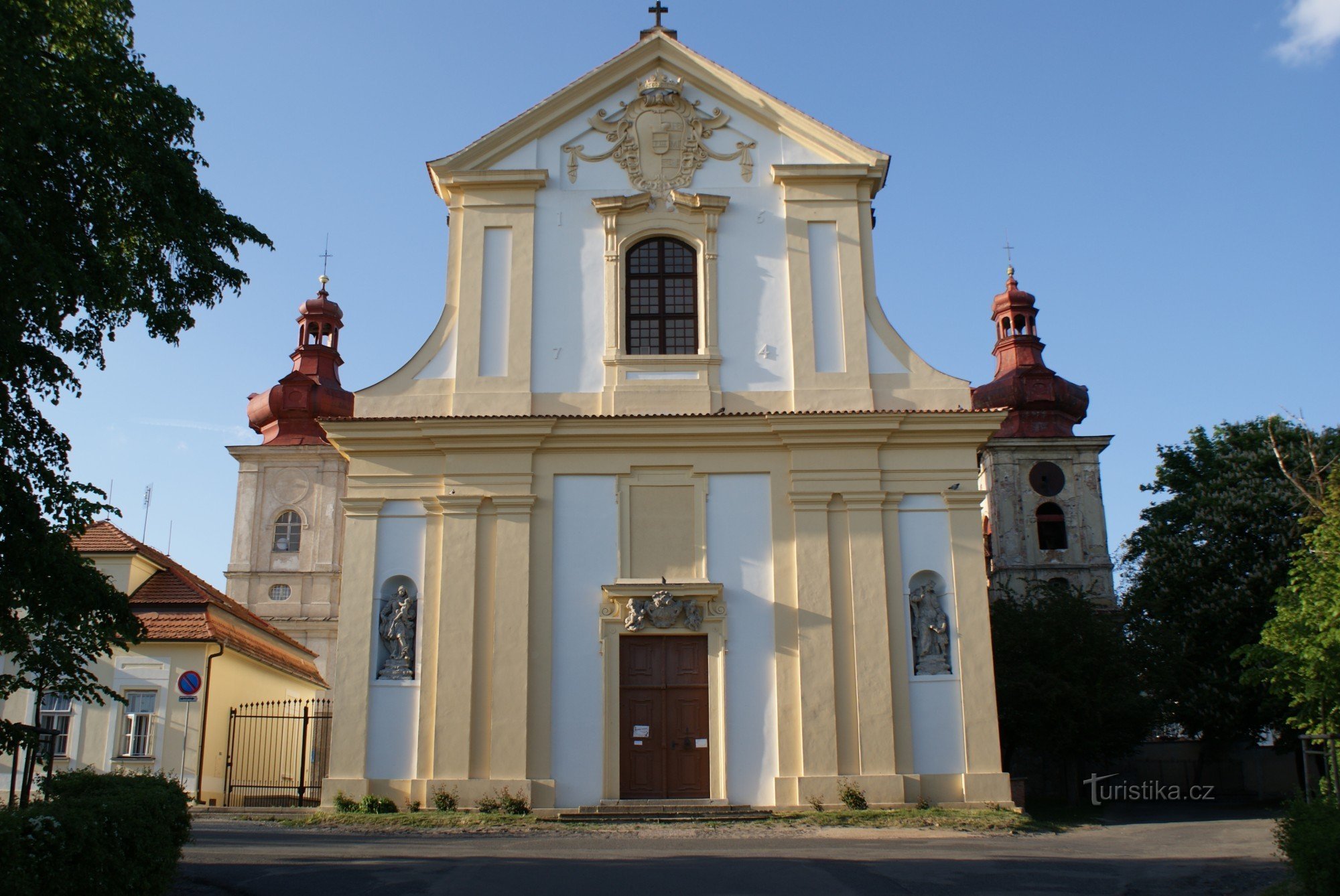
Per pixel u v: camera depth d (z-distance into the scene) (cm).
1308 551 2344
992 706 2084
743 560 2164
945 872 1338
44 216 1402
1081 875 1341
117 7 1538
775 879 1266
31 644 1485
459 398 2244
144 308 1499
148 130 1494
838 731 2073
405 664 2112
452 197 2384
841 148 2375
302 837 1678
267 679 3444
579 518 2183
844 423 2192
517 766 2048
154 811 1073
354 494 2188
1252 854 1570
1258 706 3584
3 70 1318
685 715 2114
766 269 2320
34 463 1430
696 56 2405
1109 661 2925
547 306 2298
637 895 1169
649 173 2367
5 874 869
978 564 2153
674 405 2239
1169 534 4056
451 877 1273
